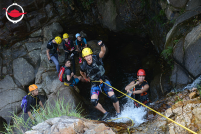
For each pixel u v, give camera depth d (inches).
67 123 96.5
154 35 235.8
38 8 318.3
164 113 101.8
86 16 334.6
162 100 125.9
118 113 139.3
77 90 224.1
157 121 97.7
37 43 307.6
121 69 244.1
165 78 179.2
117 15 286.0
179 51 152.1
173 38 167.0
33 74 280.1
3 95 263.3
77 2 329.4
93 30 319.6
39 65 284.7
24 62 290.8
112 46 279.7
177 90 142.4
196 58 132.6
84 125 98.3
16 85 274.1
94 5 321.1
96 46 271.7
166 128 91.2
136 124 108.2
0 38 309.6
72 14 330.0
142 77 145.8
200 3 157.8
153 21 229.6
